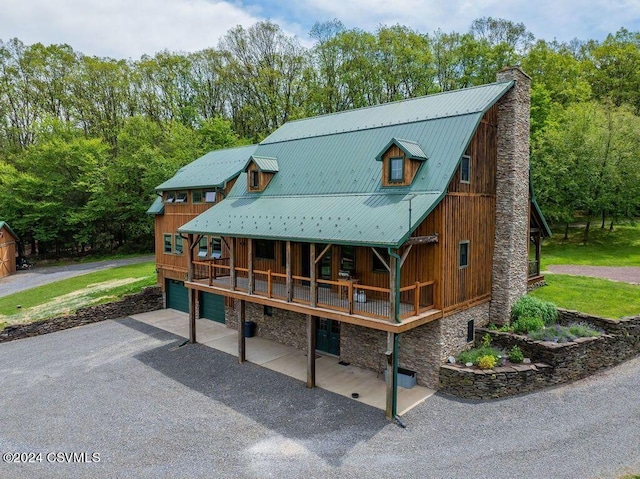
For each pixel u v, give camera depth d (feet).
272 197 58.03
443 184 41.86
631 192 93.30
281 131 70.85
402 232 37.40
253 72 149.07
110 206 129.49
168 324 71.10
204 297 74.23
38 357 56.80
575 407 38.81
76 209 131.85
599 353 45.70
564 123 103.50
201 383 47.42
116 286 86.12
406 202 42.50
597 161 93.15
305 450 34.06
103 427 38.34
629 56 135.13
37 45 158.71
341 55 132.36
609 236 100.99
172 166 125.80
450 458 32.30
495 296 51.39
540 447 33.12
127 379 48.96
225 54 153.28
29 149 138.72
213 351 57.52
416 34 131.34
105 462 33.14
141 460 33.24
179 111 160.35
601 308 53.62
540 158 99.40
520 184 51.13
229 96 159.43
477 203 47.73
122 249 139.74
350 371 49.60
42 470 32.30
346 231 41.45
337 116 65.77
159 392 45.32
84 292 83.76
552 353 42.73
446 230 42.83
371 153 52.11
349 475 30.76
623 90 133.80
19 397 44.80
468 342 48.01
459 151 43.45
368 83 130.31
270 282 48.91
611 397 40.27
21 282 101.40
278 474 31.12
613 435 34.22
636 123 93.04
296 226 46.68
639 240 95.81
